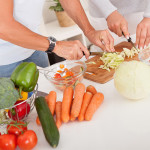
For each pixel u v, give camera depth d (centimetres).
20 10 127
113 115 89
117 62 130
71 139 82
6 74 146
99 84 114
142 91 89
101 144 77
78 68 125
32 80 95
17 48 138
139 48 140
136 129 80
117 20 146
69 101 92
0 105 86
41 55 162
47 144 81
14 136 80
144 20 144
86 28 145
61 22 271
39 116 84
